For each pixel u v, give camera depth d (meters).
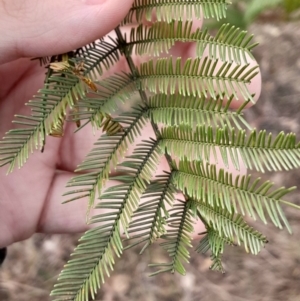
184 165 0.13
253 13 0.31
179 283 0.43
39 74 0.25
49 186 0.28
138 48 0.16
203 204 0.13
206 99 0.14
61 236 0.46
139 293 0.42
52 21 0.17
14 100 0.25
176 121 0.14
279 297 0.40
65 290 0.12
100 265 0.13
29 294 0.43
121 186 0.14
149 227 0.13
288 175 0.42
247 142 0.12
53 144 0.27
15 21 0.18
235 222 0.13
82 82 0.15
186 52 0.19
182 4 0.14
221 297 0.41
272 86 0.48
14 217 0.27
